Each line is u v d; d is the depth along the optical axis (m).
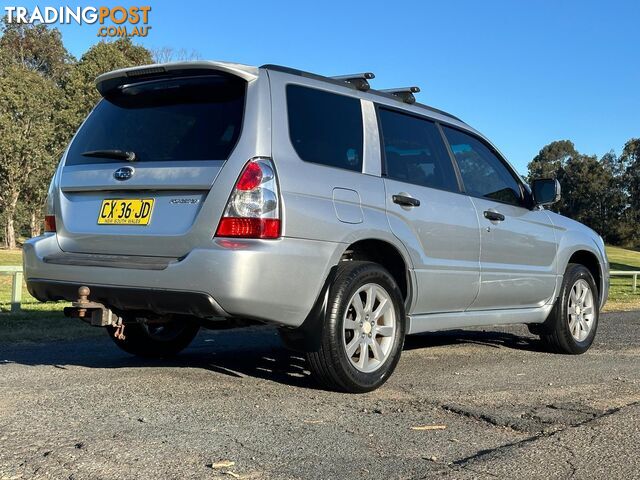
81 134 4.95
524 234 6.10
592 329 6.89
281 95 4.39
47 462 3.06
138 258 4.27
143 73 4.67
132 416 3.86
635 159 94.56
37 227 45.91
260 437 3.54
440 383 5.05
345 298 4.41
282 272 4.07
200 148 4.25
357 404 4.32
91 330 7.73
